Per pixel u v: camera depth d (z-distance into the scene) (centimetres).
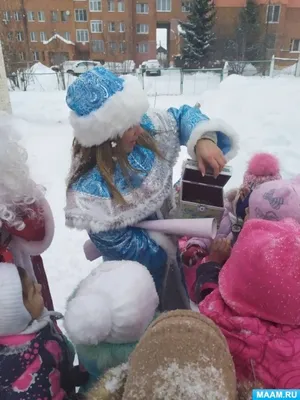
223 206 150
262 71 1869
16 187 117
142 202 142
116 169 140
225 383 76
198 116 162
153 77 1805
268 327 111
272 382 107
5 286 109
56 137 683
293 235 110
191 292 165
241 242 116
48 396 110
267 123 652
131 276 115
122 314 108
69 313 110
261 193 145
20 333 113
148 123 158
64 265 321
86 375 126
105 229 135
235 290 115
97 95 133
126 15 3234
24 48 2742
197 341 79
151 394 72
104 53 3322
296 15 2859
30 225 126
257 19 2808
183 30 2819
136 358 80
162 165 152
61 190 436
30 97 1259
